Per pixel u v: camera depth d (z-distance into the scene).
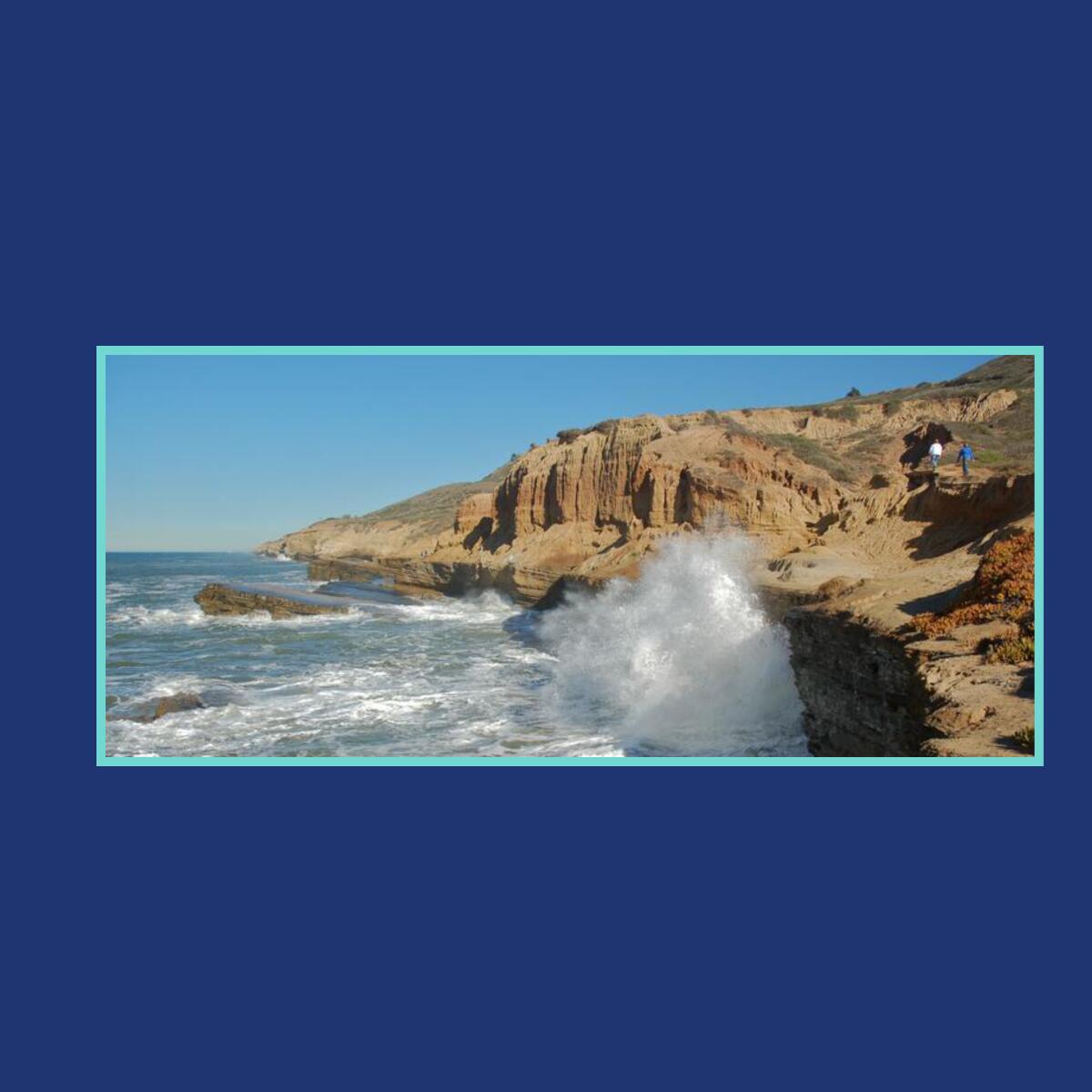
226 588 46.28
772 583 24.12
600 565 40.12
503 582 49.50
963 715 9.33
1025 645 10.71
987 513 23.84
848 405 80.38
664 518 41.91
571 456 50.16
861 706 13.58
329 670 27.05
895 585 17.36
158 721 19.75
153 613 45.94
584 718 19.23
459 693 22.53
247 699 22.17
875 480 35.44
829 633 14.87
